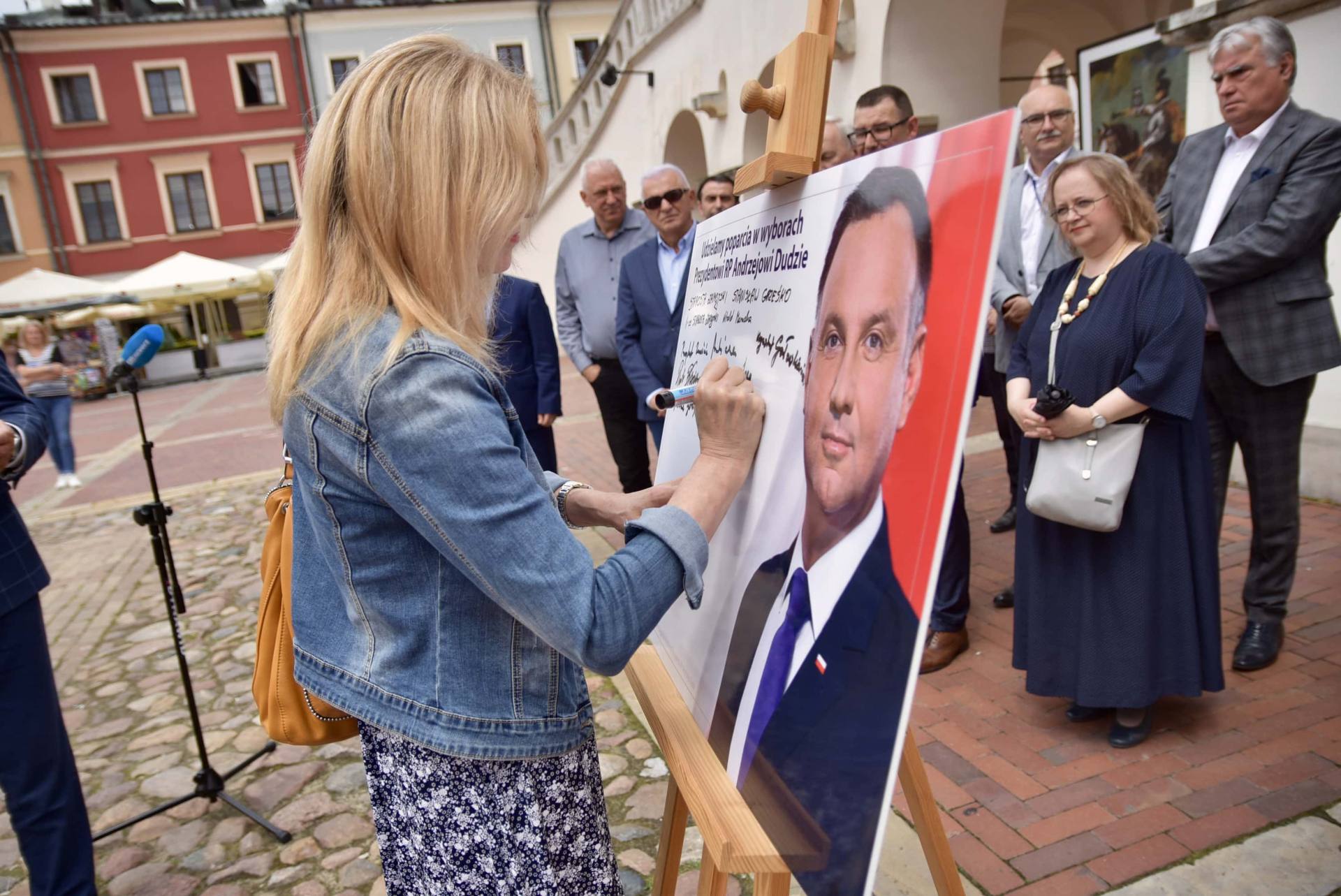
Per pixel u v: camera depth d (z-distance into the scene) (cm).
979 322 70
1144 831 205
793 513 100
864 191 92
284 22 2412
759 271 118
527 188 93
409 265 88
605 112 1112
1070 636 238
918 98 519
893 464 80
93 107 2389
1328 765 220
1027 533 245
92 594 504
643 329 377
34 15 2291
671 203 354
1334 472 379
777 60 111
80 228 2420
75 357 1917
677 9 796
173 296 2152
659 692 130
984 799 224
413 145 86
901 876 199
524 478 84
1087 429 218
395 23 2467
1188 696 229
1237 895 182
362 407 83
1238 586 318
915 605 74
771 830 94
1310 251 252
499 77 92
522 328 414
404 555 91
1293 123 251
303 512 108
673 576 92
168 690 364
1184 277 214
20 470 189
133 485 850
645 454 440
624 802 251
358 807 266
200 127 2441
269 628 123
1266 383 255
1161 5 709
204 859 247
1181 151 290
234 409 1433
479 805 97
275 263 2180
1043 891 190
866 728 78
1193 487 225
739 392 107
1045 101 318
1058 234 322
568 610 82
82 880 202
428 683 94
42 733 194
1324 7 338
